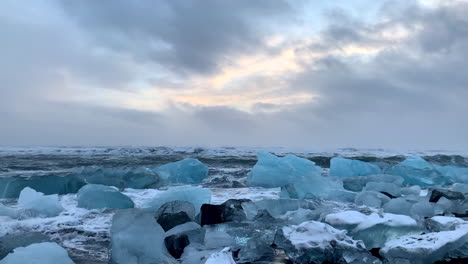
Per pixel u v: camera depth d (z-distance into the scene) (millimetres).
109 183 7926
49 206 5453
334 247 3406
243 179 10219
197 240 3730
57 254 2863
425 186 8703
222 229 4230
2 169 12617
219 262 2781
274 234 4008
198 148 27125
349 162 9781
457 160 18125
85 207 5934
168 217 4293
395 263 3287
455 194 5820
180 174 9453
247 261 3436
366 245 3857
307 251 3383
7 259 2732
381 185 6965
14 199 6926
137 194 7512
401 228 3936
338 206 5762
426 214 4938
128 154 22203
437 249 3383
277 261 3459
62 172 11664
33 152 23875
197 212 5316
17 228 4613
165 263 3168
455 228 3891
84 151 24438
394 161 17453
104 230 4633
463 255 3537
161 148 26703
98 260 3451
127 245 3195
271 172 8734
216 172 11883
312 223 3752
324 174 11266
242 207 4887
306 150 27828
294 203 5227
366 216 4113
